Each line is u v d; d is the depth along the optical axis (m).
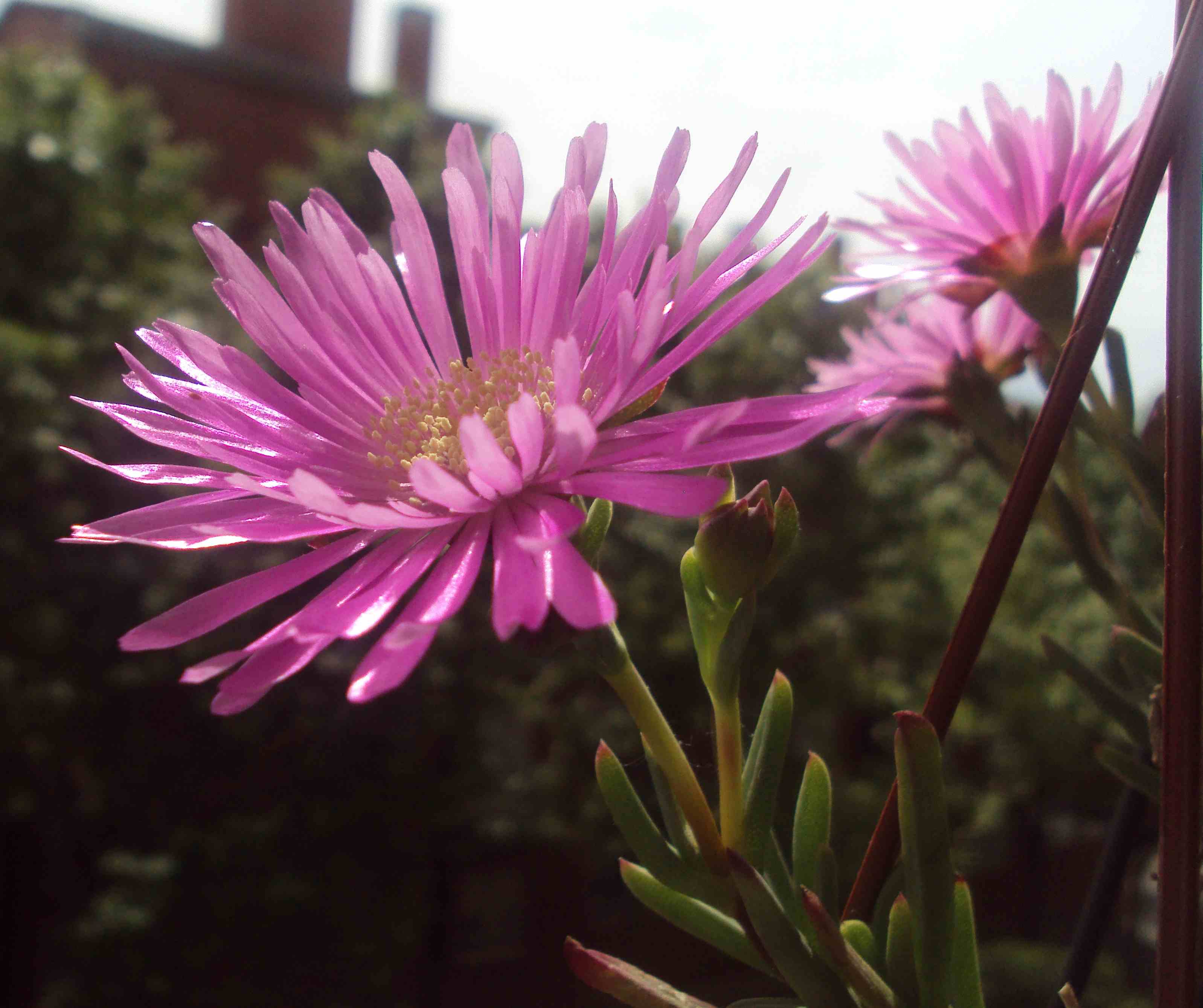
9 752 1.09
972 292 0.16
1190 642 0.08
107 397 1.19
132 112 1.37
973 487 1.43
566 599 0.09
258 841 1.15
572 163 0.13
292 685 1.18
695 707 1.15
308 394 0.13
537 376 0.13
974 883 1.90
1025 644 1.22
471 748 1.25
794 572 1.31
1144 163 0.09
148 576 1.19
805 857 0.10
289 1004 1.17
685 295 0.10
